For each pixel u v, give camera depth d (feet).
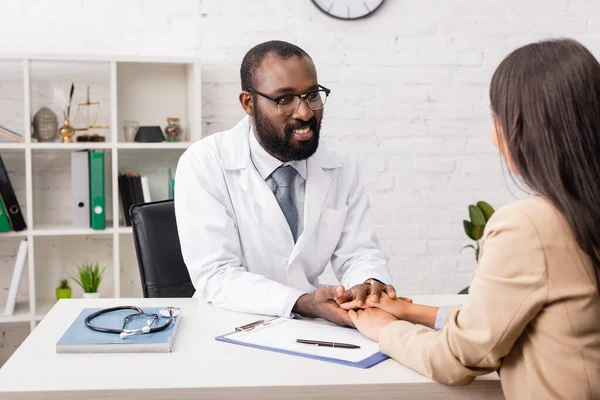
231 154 6.25
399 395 3.82
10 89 9.89
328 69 10.61
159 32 10.21
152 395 3.63
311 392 3.73
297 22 10.48
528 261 3.45
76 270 10.36
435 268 11.11
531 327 3.56
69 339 4.22
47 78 9.96
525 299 3.46
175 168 10.53
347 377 3.85
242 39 10.39
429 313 4.64
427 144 10.92
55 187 10.19
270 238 6.17
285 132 5.77
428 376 3.87
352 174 6.75
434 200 11.02
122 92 10.23
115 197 9.54
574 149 3.36
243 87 6.11
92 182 9.52
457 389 3.88
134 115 10.30
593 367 3.44
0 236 9.60
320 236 6.35
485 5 10.82
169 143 9.62
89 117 10.14
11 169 10.05
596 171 3.36
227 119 10.47
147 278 6.19
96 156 9.50
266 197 6.13
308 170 6.34
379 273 6.11
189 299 5.65
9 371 3.85
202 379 3.76
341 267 6.55
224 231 5.90
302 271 6.21
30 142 9.21
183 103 10.43
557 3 10.94
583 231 3.33
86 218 9.62
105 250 10.44
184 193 6.06
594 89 3.38
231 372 3.89
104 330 4.40
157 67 10.30
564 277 3.43
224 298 5.37
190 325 4.83
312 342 4.40
